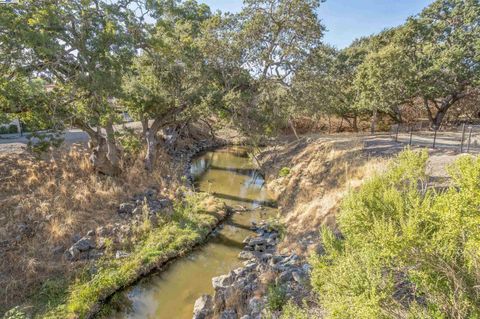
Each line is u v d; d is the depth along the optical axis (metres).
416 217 3.43
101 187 13.08
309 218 11.03
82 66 10.42
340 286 3.72
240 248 10.69
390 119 31.30
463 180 3.13
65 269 8.32
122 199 12.66
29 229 9.35
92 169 14.18
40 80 11.11
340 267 3.96
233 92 15.92
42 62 10.28
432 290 3.32
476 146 13.78
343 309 3.55
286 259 8.66
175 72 15.83
